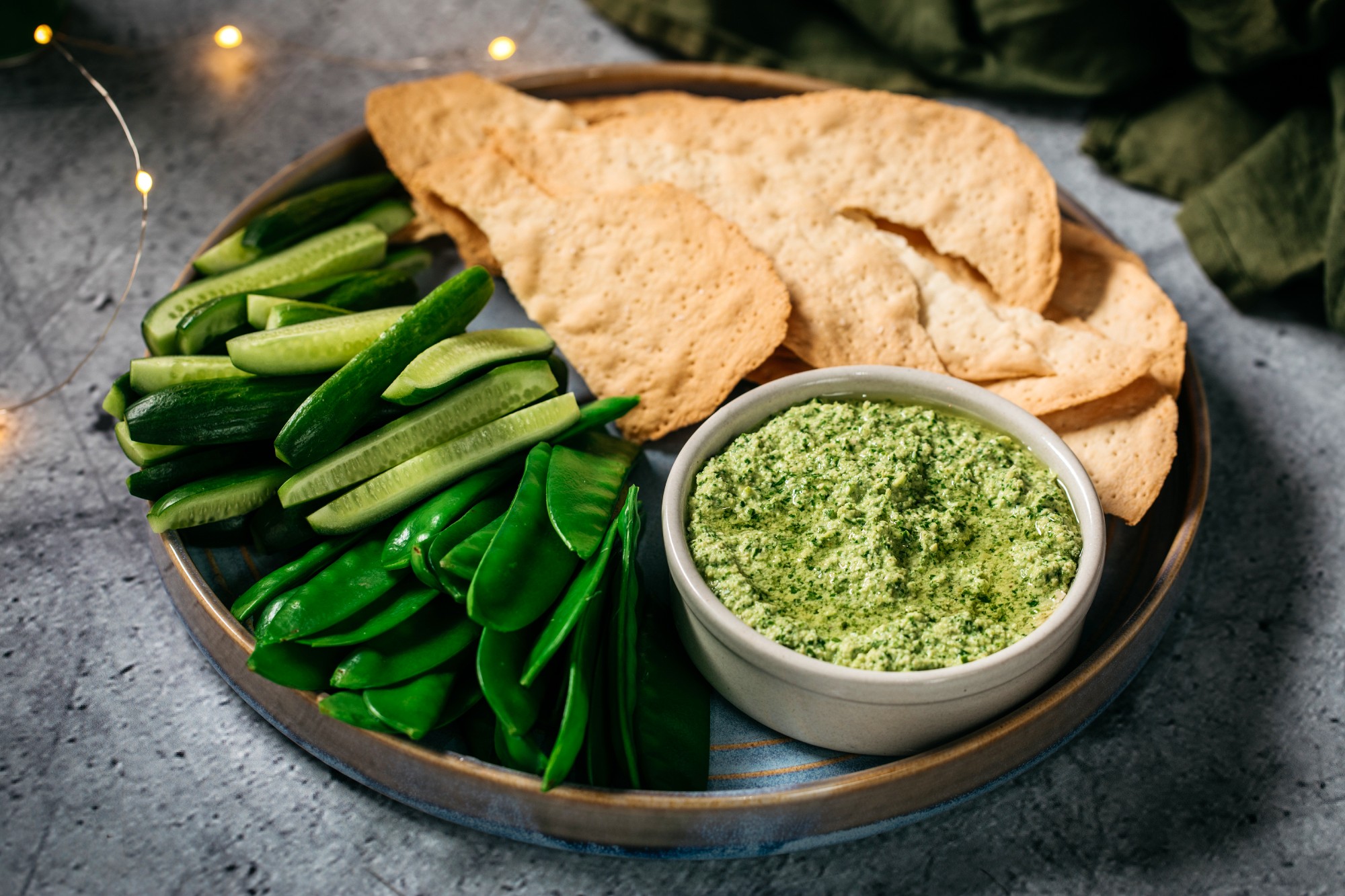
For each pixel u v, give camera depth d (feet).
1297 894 1.32
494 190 1.69
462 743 1.32
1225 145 1.94
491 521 1.37
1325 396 1.74
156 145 2.07
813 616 1.28
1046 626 1.24
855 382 1.45
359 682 1.26
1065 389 1.51
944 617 1.27
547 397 1.51
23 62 2.18
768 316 1.54
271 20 2.29
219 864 1.32
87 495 1.64
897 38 2.08
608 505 1.39
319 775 1.39
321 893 1.31
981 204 1.67
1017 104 2.12
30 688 1.45
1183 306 1.84
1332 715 1.45
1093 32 1.99
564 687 1.27
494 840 1.35
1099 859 1.34
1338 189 1.72
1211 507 1.63
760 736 1.35
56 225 1.94
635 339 1.58
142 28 2.26
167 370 1.45
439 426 1.43
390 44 2.26
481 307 1.49
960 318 1.59
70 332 1.81
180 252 1.91
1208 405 1.73
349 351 1.46
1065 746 1.42
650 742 1.30
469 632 1.32
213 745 1.41
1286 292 1.86
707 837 1.26
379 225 1.74
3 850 1.33
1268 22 1.81
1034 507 1.34
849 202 1.69
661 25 2.15
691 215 1.62
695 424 1.57
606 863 1.33
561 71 1.90
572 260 1.63
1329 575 1.56
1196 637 1.51
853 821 1.27
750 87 1.90
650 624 1.38
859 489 1.34
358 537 1.39
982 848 1.35
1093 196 1.99
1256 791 1.39
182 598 1.44
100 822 1.35
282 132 2.10
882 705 1.23
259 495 1.42
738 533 1.34
